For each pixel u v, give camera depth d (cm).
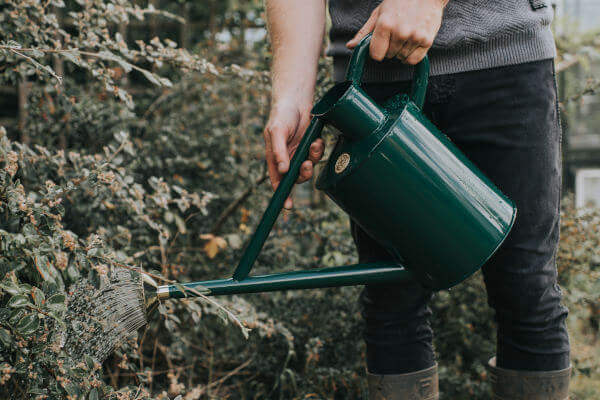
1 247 92
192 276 186
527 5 94
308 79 100
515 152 94
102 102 190
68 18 213
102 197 139
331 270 91
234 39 250
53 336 88
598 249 174
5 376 82
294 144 99
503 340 102
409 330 106
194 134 213
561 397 99
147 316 92
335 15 104
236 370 159
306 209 191
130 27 288
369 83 102
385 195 86
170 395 145
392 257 96
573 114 390
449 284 89
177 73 234
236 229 204
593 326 198
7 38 124
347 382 158
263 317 143
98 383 92
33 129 180
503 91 94
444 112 99
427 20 83
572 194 195
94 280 91
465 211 86
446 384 164
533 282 96
